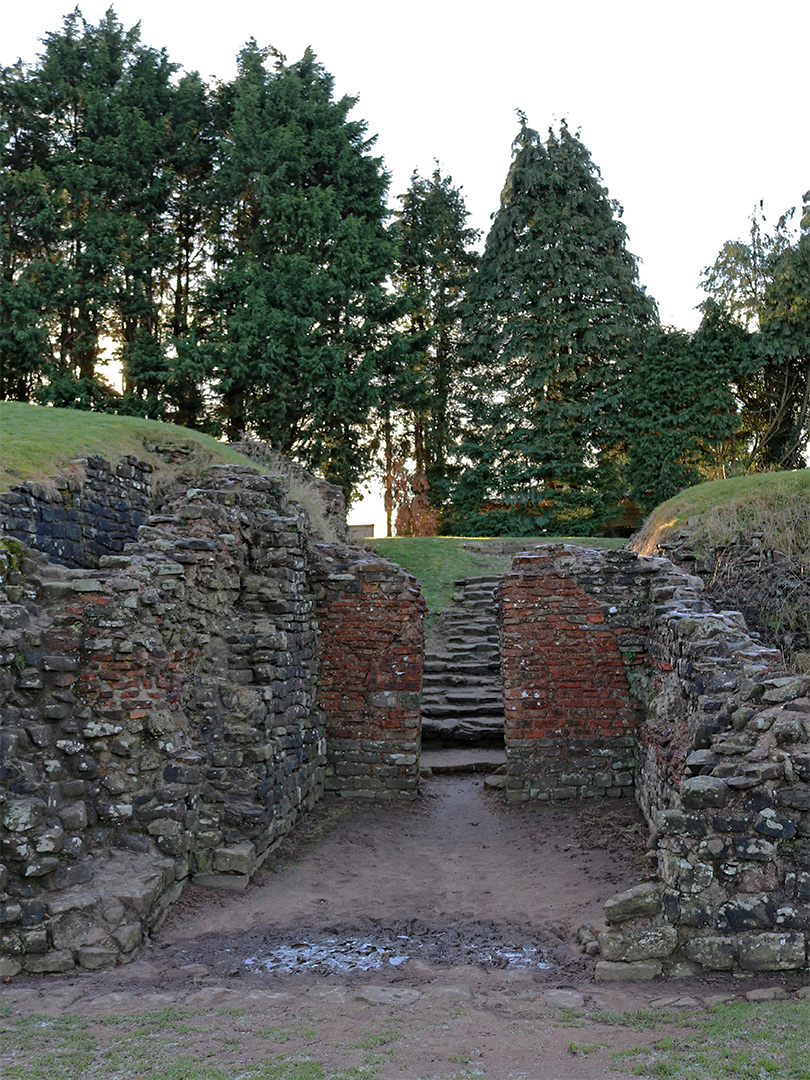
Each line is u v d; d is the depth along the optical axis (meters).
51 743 7.16
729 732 6.60
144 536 9.35
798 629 12.31
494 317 35.09
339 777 11.55
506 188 35.72
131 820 7.41
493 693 16.02
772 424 32.41
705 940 5.83
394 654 11.66
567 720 11.29
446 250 40.19
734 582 12.88
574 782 11.16
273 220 31.61
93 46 32.66
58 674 7.32
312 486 22.48
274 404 29.55
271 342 29.08
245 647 9.27
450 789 12.38
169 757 7.73
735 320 33.09
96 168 30.56
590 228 34.66
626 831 9.55
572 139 35.78
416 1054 4.57
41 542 12.81
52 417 17.89
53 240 30.50
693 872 5.98
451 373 39.59
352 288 31.41
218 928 7.02
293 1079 4.29
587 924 6.62
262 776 8.67
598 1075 4.26
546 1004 5.28
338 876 8.48
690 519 14.34
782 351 30.86
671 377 30.84
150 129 31.77
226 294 30.73
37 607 7.52
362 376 29.89
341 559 12.20
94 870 6.91
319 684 11.68
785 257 31.64
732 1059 4.34
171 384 29.77
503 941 6.61
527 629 11.48
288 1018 5.10
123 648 7.47
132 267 30.27
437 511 37.72
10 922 6.22
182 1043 4.76
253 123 32.22
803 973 5.69
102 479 15.08
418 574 21.83
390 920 7.18
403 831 10.25
